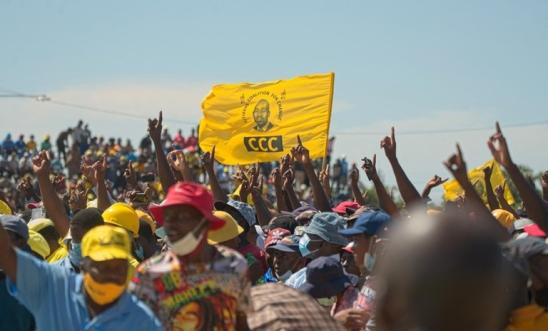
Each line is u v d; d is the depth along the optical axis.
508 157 9.72
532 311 8.81
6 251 9.19
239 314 9.30
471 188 9.43
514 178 9.74
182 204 9.11
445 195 25.73
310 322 9.32
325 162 23.52
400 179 13.17
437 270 3.42
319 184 17.78
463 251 3.43
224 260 9.20
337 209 18.78
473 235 3.49
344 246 13.55
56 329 9.23
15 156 70.69
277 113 24.14
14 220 12.51
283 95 24.11
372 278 11.10
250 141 24.34
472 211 9.40
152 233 17.23
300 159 17.92
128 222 15.06
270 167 61.22
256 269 14.82
